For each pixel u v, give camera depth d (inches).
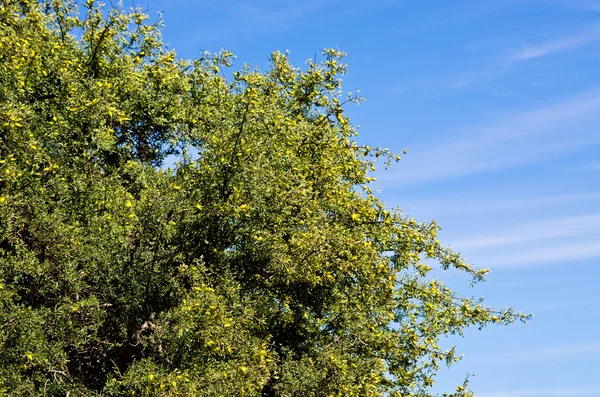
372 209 619.2
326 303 594.9
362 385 546.9
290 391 521.7
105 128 521.3
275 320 570.3
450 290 663.1
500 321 651.5
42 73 519.2
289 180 533.0
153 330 484.1
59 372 437.7
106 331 495.5
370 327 586.9
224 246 521.7
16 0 550.6
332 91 666.8
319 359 539.2
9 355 413.1
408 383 613.3
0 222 442.0
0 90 465.1
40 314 439.2
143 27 635.5
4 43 474.6
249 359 469.7
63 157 512.1
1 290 418.9
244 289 536.7
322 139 642.2
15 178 444.8
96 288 491.8
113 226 479.5
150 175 535.2
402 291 655.1
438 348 621.6
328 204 601.6
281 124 557.6
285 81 685.3
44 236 462.9
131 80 590.2
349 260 557.3
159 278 495.8
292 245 540.4
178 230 497.7
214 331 446.0
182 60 668.7
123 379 448.8
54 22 593.3
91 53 591.8
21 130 457.7
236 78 669.9
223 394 435.8
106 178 519.5
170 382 421.7
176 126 611.5
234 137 503.5
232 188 501.0
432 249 618.2
